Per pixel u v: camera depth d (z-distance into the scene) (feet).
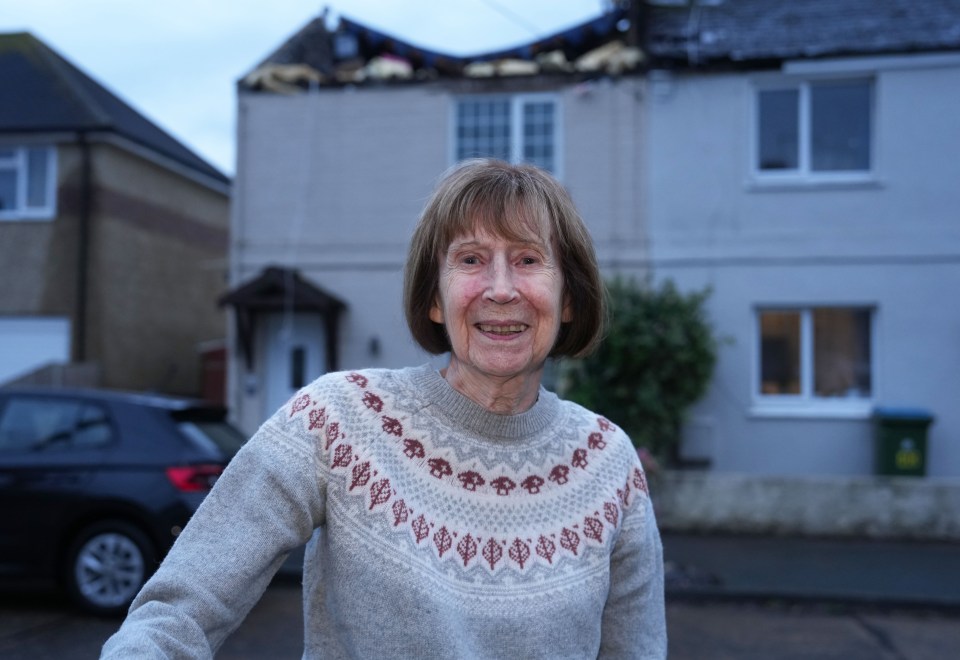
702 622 22.76
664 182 41.65
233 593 5.03
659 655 6.14
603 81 42.14
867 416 40.09
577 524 5.73
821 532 32.30
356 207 43.70
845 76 40.83
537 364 5.91
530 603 5.39
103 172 53.52
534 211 5.81
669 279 39.40
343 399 5.65
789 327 41.39
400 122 43.52
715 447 40.68
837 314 41.11
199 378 64.64
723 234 41.19
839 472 40.22
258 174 44.32
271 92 44.32
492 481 5.63
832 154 41.24
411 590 5.16
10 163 53.62
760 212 41.06
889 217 40.27
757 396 41.24
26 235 53.16
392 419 5.63
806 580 25.88
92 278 52.85
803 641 21.01
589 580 5.63
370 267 43.50
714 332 41.01
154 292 58.95
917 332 40.04
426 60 43.80
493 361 5.68
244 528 5.20
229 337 44.11
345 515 5.35
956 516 31.71
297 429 5.49
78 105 53.98
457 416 5.72
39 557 21.99
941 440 39.73
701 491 32.96
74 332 52.60
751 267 41.04
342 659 5.38
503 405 5.88
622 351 37.19
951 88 39.83
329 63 46.19
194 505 21.62
